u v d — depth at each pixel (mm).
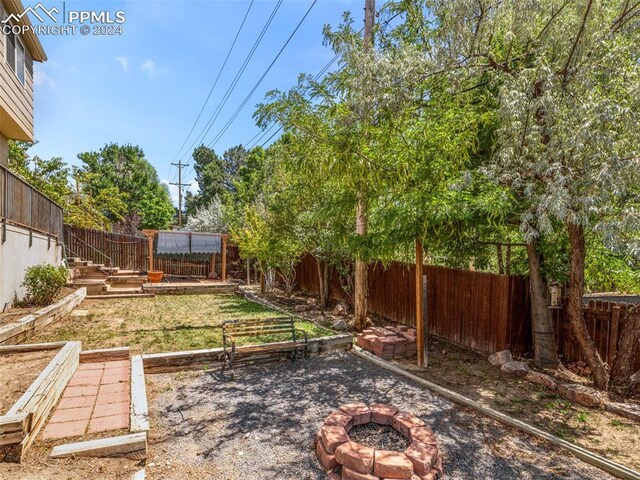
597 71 4336
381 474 2871
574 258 4938
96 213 18438
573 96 4316
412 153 5258
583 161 4055
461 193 5203
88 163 42375
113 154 45062
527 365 5719
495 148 5324
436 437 3727
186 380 5039
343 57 5551
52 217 10617
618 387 4797
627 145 4004
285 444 3494
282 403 4430
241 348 5520
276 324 6285
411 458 2990
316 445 3404
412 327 8344
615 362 4934
